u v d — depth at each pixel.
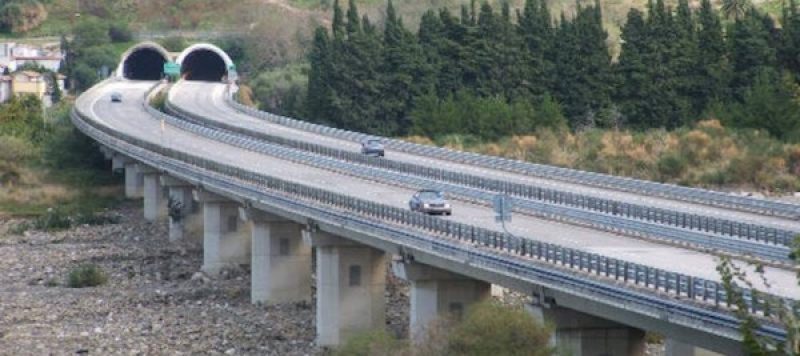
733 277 88.31
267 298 162.50
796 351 73.50
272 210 157.62
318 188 151.50
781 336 76.75
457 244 114.44
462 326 101.31
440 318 111.88
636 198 162.50
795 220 142.25
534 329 97.88
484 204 156.12
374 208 133.25
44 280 181.62
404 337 134.75
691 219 126.50
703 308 84.44
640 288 91.88
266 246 162.50
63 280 181.12
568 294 99.31
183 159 197.50
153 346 137.88
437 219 121.69
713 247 117.19
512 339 97.81
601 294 94.00
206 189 184.38
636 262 107.56
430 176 177.12
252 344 140.00
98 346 137.62
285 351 137.75
